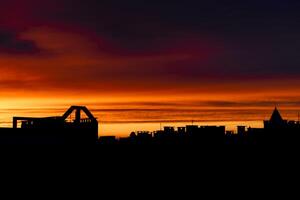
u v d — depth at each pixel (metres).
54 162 32.75
